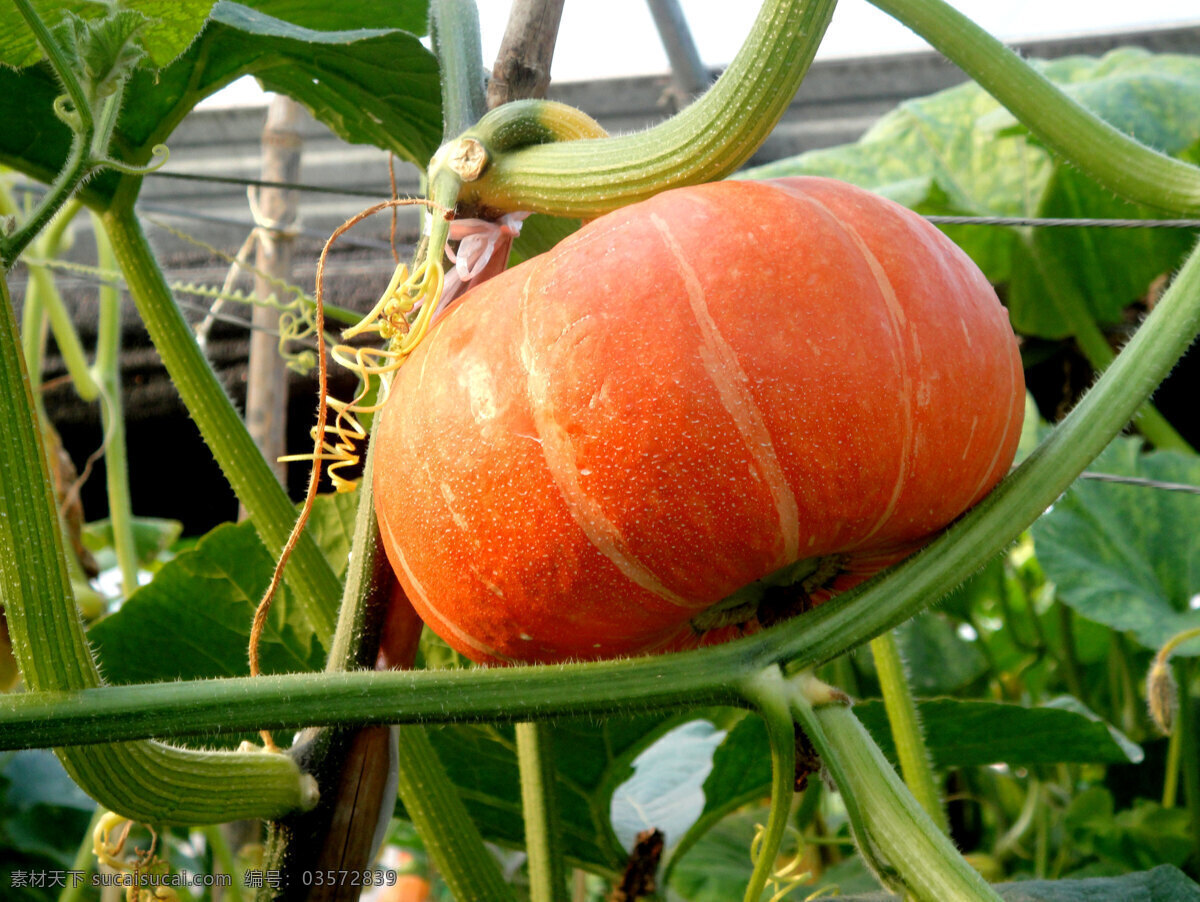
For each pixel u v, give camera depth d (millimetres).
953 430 534
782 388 515
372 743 623
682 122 564
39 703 523
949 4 594
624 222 546
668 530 521
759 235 532
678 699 538
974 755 872
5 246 542
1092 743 834
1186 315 568
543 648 559
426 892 1625
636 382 516
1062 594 1174
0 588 529
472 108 679
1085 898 701
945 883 506
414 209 2016
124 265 764
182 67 791
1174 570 1231
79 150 553
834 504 523
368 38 764
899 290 536
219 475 1992
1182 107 1428
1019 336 1786
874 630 543
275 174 1343
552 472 525
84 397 1444
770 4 547
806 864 1262
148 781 565
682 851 875
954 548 550
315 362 1198
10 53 693
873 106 1993
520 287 551
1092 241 1676
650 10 1608
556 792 788
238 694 533
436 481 541
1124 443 1339
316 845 615
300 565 753
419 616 622
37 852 1391
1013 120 1461
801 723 532
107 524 1787
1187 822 1204
